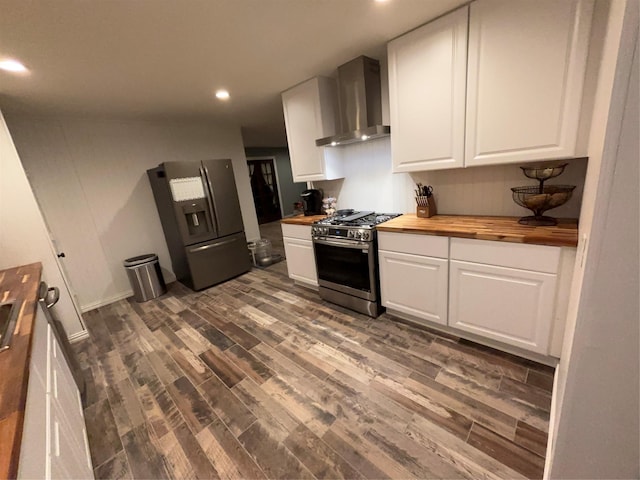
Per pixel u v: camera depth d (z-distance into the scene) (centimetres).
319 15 159
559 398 119
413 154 204
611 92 58
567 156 147
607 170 60
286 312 277
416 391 164
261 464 132
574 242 138
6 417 63
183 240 336
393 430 142
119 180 348
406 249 207
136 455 141
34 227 229
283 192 868
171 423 158
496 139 166
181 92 264
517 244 156
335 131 275
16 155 220
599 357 71
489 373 171
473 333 194
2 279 179
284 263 443
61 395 122
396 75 197
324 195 325
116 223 349
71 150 313
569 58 137
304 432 146
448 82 176
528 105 152
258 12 151
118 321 291
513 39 149
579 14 130
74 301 253
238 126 465
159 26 154
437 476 120
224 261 377
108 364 217
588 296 68
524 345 170
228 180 374
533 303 160
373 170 274
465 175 216
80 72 199
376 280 237
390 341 212
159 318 290
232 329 254
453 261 185
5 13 128
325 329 238
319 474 125
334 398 165
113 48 171
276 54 204
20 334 101
